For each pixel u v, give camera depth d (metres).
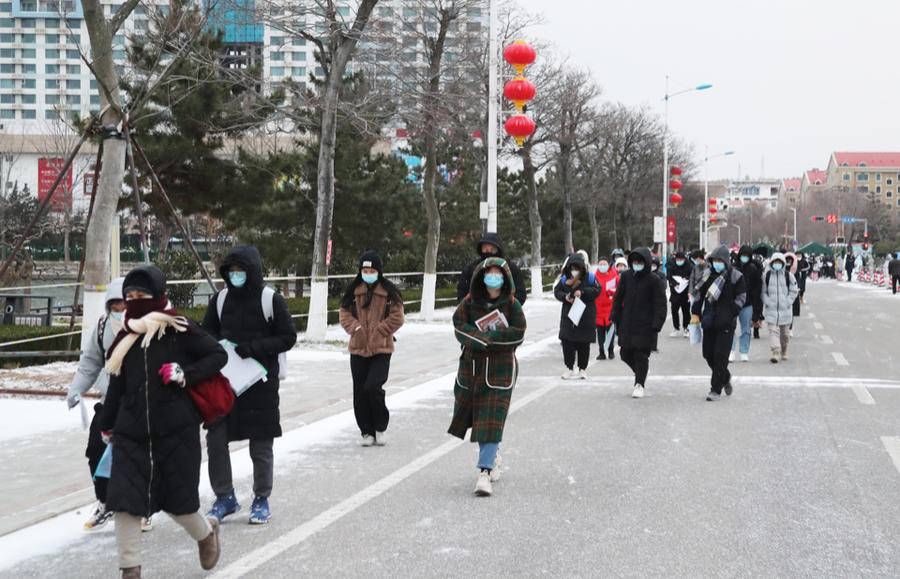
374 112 22.45
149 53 23.78
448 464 8.50
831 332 23.20
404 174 34.94
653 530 6.30
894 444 9.28
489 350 7.41
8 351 14.66
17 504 6.97
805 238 140.62
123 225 47.16
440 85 25.73
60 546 6.05
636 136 56.97
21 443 9.24
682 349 19.34
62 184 45.97
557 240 60.28
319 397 12.35
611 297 17.36
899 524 6.46
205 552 5.42
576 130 43.59
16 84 106.44
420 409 11.68
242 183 26.16
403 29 24.89
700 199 88.50
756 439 9.56
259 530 6.38
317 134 28.22
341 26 19.45
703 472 8.05
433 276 26.33
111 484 5.07
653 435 9.80
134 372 5.23
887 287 52.91
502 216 49.44
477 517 6.65
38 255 60.12
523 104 18.73
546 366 16.44
